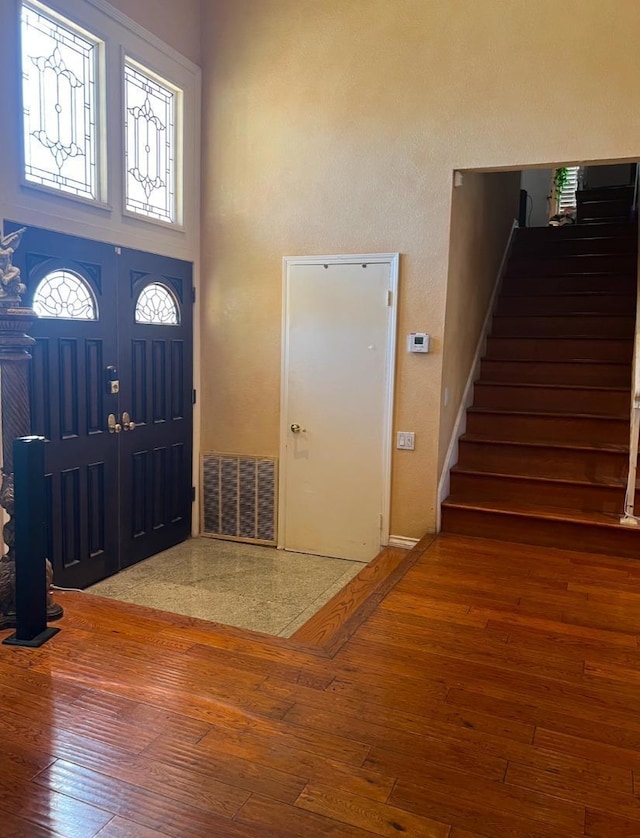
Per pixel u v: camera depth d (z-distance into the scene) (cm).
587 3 348
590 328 510
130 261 396
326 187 418
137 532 422
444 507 409
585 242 595
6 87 304
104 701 217
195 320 463
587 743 199
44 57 330
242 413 461
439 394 400
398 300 405
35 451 252
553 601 307
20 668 237
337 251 419
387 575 366
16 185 313
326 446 436
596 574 342
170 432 446
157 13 401
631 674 241
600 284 547
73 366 359
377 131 401
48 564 277
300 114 420
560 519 381
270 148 432
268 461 455
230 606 355
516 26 363
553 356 500
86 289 365
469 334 469
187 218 445
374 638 267
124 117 381
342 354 425
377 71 397
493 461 440
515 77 366
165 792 174
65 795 172
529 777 183
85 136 360
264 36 425
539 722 209
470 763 188
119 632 267
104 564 393
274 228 436
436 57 382
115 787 176
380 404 417
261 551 454
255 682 230
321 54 411
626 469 408
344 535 436
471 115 378
